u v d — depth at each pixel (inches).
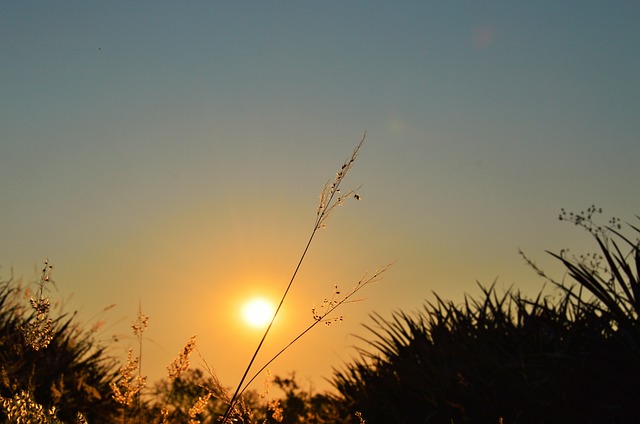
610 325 249.8
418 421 307.3
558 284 259.0
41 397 265.3
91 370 307.9
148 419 202.4
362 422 200.7
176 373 158.6
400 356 333.7
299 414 350.9
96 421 279.9
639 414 227.5
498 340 291.6
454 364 297.7
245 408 153.1
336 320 140.6
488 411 270.2
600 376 238.5
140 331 167.0
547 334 285.7
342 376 361.4
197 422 157.6
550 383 249.8
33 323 150.4
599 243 255.6
